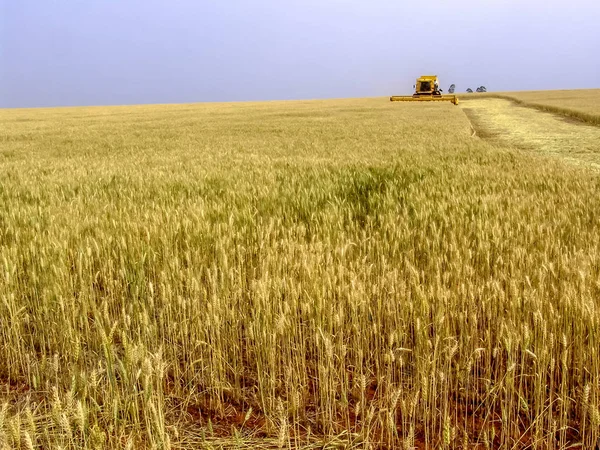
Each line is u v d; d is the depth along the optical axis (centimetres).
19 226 568
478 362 342
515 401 316
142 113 5328
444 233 511
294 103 7762
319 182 820
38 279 408
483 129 2805
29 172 1087
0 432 221
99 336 353
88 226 556
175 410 312
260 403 316
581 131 2588
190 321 362
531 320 332
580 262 377
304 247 438
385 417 295
